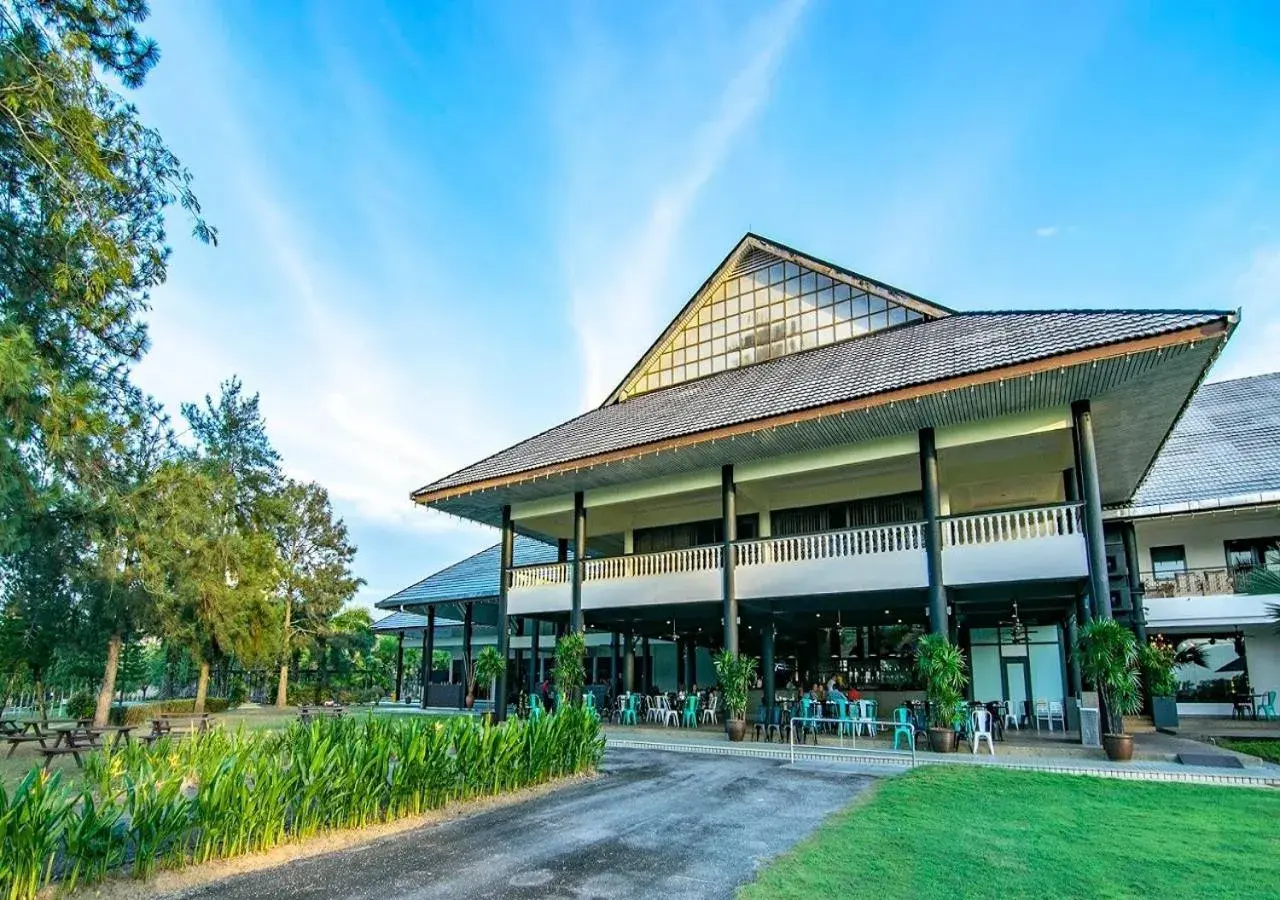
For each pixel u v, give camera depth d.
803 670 23.97
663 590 18.73
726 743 15.30
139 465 16.03
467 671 28.67
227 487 23.69
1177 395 14.13
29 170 10.48
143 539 15.05
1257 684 22.28
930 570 15.02
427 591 31.05
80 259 11.16
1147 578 23.08
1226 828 7.70
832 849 6.89
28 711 30.83
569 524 24.77
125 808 6.18
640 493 20.11
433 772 8.65
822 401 15.30
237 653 24.25
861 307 20.08
